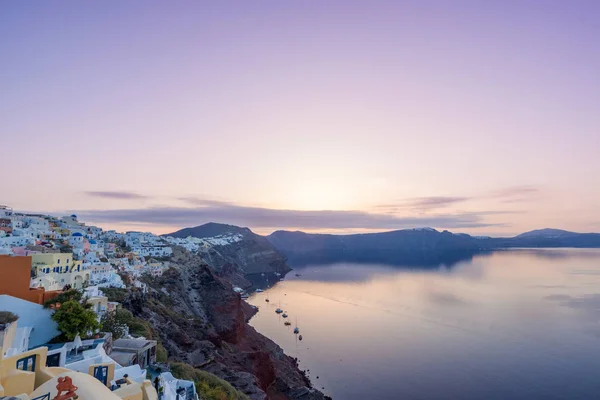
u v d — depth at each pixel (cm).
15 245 7938
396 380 10300
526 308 18362
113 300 7306
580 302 19462
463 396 9319
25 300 3244
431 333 14525
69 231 12381
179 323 9575
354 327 15675
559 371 10694
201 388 4806
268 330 15425
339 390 9750
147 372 3562
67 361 2930
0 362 1877
